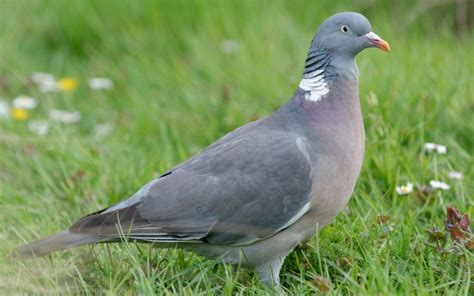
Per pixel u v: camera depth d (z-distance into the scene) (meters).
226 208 8.36
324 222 8.59
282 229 8.39
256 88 13.62
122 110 13.99
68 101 14.28
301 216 8.38
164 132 12.45
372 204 9.73
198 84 14.26
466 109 11.98
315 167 8.29
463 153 11.15
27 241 9.61
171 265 8.59
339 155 8.34
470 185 10.45
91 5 16.86
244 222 8.34
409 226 9.21
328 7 16.59
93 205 10.48
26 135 12.71
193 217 8.37
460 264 8.21
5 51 15.85
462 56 13.49
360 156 8.57
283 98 13.09
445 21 15.82
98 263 8.81
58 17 16.80
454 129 11.74
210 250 8.62
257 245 8.50
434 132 11.57
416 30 15.55
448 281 8.24
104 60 15.59
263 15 16.03
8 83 14.96
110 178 11.06
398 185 10.34
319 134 8.38
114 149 11.93
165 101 13.88
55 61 15.98
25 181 11.52
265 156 8.39
